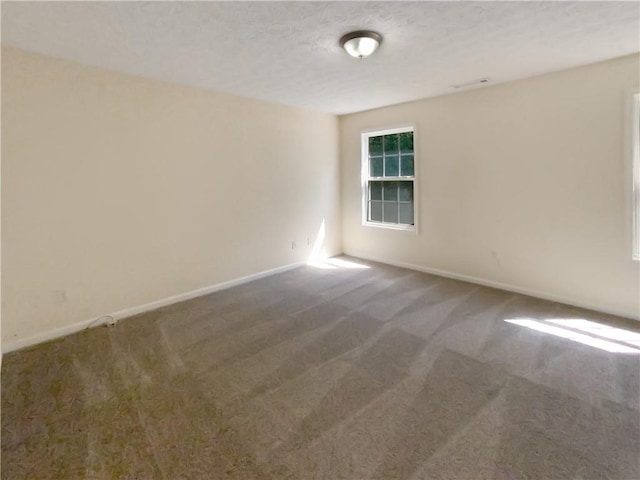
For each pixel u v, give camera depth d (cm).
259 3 202
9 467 162
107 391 220
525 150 366
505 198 386
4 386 225
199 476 156
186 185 376
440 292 392
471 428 183
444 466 160
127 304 340
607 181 318
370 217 544
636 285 311
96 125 307
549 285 363
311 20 224
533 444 171
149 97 340
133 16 215
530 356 254
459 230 431
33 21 220
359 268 498
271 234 468
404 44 266
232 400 210
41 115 278
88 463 164
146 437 181
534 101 354
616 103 306
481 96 393
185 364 251
